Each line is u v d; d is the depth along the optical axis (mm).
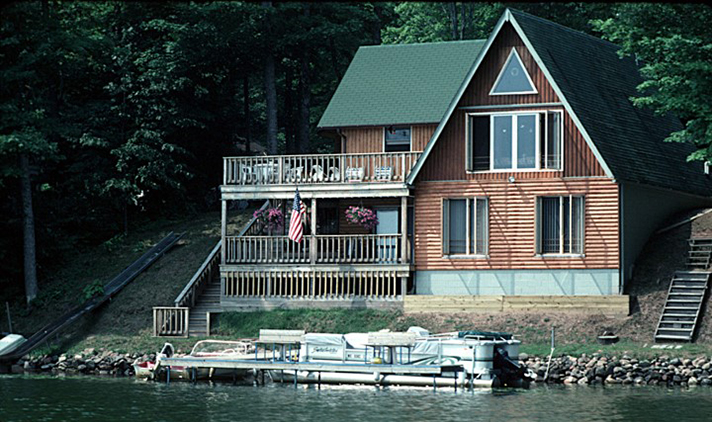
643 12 58062
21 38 70188
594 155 59938
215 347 60688
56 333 65062
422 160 63094
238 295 65875
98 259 77312
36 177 80562
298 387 51969
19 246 74312
